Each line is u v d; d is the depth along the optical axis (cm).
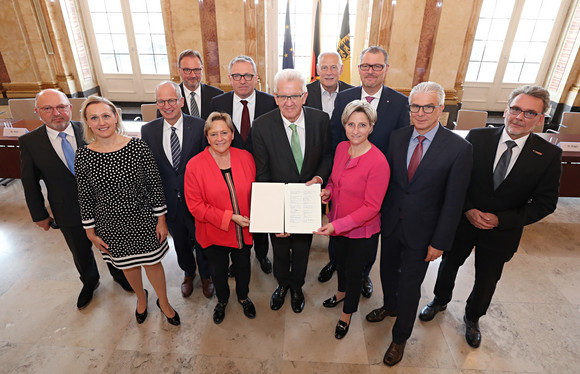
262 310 229
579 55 506
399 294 175
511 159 165
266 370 187
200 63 254
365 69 208
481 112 402
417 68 470
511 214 166
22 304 231
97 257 279
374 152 166
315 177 189
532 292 248
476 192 174
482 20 535
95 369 187
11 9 484
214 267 199
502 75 568
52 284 249
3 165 358
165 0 446
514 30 534
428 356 196
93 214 179
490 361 193
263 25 466
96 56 580
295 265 209
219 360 193
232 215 178
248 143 235
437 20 441
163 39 569
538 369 189
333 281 259
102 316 221
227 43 457
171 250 291
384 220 181
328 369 188
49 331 210
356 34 514
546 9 520
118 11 548
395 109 217
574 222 342
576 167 319
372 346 203
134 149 170
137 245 182
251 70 220
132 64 586
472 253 292
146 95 611
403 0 432
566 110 540
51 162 190
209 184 178
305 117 188
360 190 171
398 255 185
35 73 526
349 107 159
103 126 161
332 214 188
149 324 216
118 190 169
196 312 226
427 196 161
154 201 183
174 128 205
